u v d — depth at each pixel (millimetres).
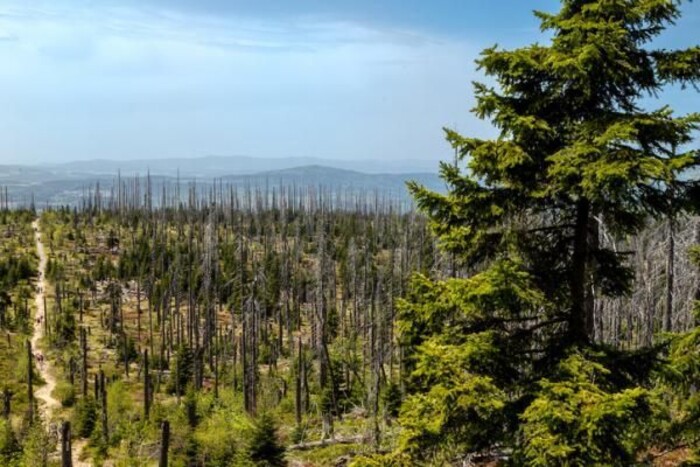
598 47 7961
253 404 51125
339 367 55750
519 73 8531
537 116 8836
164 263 110438
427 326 9188
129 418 52031
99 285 107625
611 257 9359
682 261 23016
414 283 9055
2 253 112750
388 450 29562
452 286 8602
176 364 65562
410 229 88875
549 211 9820
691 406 9641
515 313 8891
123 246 127000
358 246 116688
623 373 8945
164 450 33938
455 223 9375
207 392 60812
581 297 9156
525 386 8727
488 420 8664
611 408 7203
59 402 61438
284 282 92000
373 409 35000
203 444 38656
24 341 78688
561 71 8180
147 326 93188
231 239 126062
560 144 8875
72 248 124188
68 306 91750
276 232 140125
